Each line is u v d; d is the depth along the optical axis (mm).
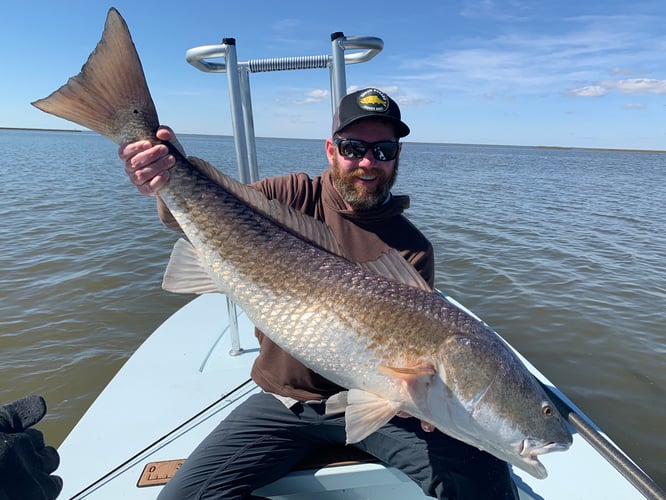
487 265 10211
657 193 27734
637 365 6152
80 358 6281
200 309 5156
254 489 2650
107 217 14359
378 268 2562
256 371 2906
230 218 2471
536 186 29438
